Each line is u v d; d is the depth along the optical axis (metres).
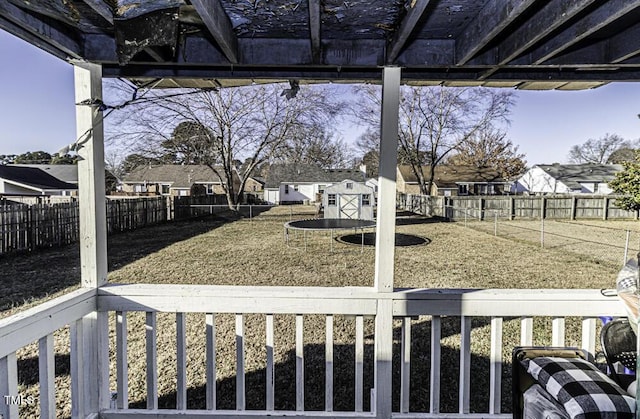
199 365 2.79
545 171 22.59
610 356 1.40
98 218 1.71
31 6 1.26
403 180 22.16
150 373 1.71
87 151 1.67
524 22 1.40
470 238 9.33
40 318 1.33
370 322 3.68
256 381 2.57
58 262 6.08
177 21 1.33
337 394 2.43
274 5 1.34
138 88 1.97
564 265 6.30
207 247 7.89
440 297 1.68
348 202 14.48
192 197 14.89
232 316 3.81
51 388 1.41
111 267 5.96
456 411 2.23
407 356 1.71
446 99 16.34
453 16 1.42
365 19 1.44
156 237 9.30
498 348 1.71
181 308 1.69
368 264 6.29
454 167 21.56
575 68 1.83
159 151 13.41
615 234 10.01
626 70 1.94
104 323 1.71
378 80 1.94
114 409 1.72
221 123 13.69
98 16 1.39
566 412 1.12
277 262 6.41
